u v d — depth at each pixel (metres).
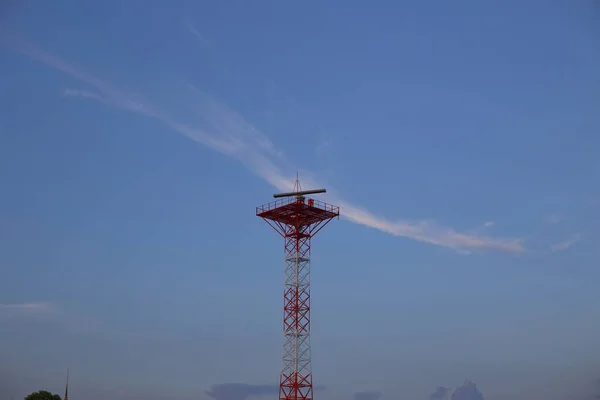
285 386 176.75
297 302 180.75
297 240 185.25
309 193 182.50
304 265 184.25
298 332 178.75
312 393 174.75
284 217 186.38
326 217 186.75
